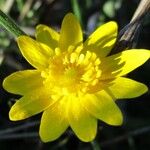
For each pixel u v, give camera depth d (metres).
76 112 0.06
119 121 0.06
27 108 0.06
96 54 0.07
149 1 0.07
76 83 0.07
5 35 0.10
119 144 0.10
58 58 0.07
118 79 0.06
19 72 0.06
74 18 0.07
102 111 0.06
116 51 0.07
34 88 0.06
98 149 0.07
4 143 0.10
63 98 0.06
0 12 0.07
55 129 0.06
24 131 0.09
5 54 0.10
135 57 0.07
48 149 0.09
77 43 0.07
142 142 0.10
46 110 0.06
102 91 0.06
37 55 0.07
